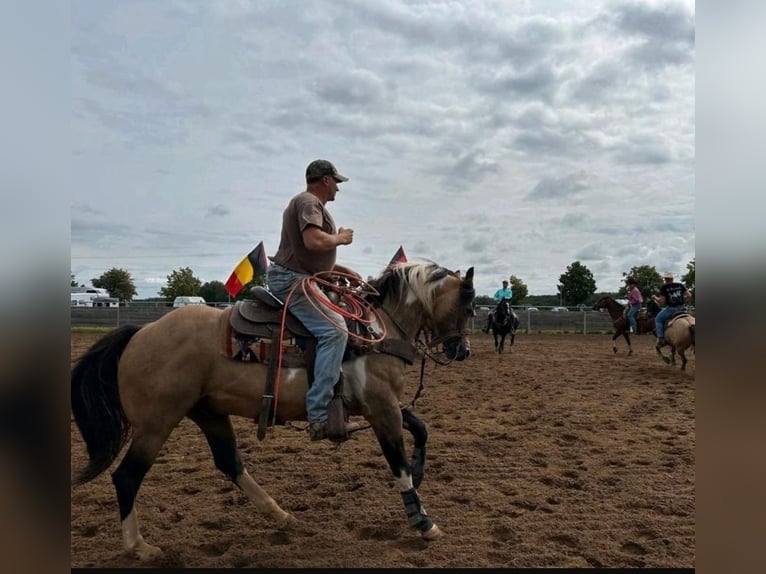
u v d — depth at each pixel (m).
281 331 3.83
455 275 4.67
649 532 4.14
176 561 3.70
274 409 3.83
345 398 3.94
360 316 4.11
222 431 4.18
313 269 4.07
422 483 5.21
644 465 5.71
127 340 3.89
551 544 3.93
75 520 4.37
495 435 6.95
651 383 11.07
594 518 4.37
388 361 4.02
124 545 3.68
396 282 4.42
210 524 4.29
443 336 4.53
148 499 4.82
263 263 9.23
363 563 3.67
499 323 17.41
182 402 3.75
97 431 3.74
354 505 4.66
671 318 13.66
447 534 4.09
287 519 4.21
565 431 7.09
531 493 4.92
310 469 5.62
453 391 10.29
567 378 11.83
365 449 6.38
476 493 4.92
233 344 3.79
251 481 4.22
